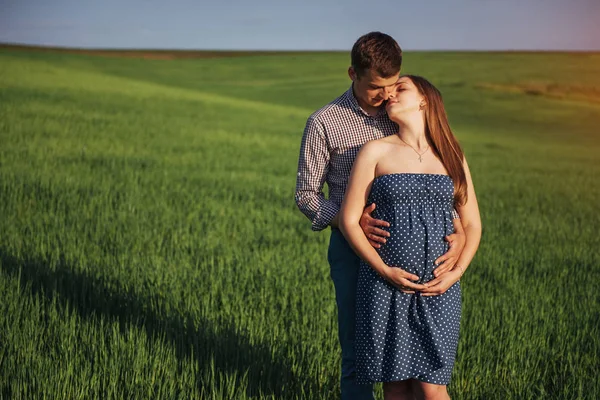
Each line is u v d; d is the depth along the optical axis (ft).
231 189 43.55
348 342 12.87
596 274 25.30
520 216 40.93
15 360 13.73
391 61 11.28
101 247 24.77
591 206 47.32
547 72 216.74
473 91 178.40
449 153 11.62
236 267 22.80
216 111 111.55
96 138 65.26
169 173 48.08
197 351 14.69
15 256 21.94
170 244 26.43
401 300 11.41
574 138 121.90
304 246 27.50
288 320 17.39
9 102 85.05
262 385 13.82
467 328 17.29
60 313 16.48
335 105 12.62
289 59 255.70
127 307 17.37
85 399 12.63
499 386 14.37
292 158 66.13
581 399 13.64
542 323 18.20
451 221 11.59
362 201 11.73
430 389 11.50
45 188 36.45
